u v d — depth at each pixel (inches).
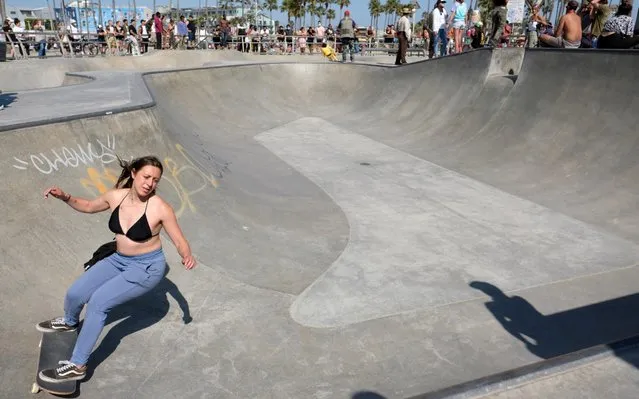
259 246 231.5
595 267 221.8
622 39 372.5
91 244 186.9
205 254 210.4
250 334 163.2
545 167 348.5
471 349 159.9
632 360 125.5
